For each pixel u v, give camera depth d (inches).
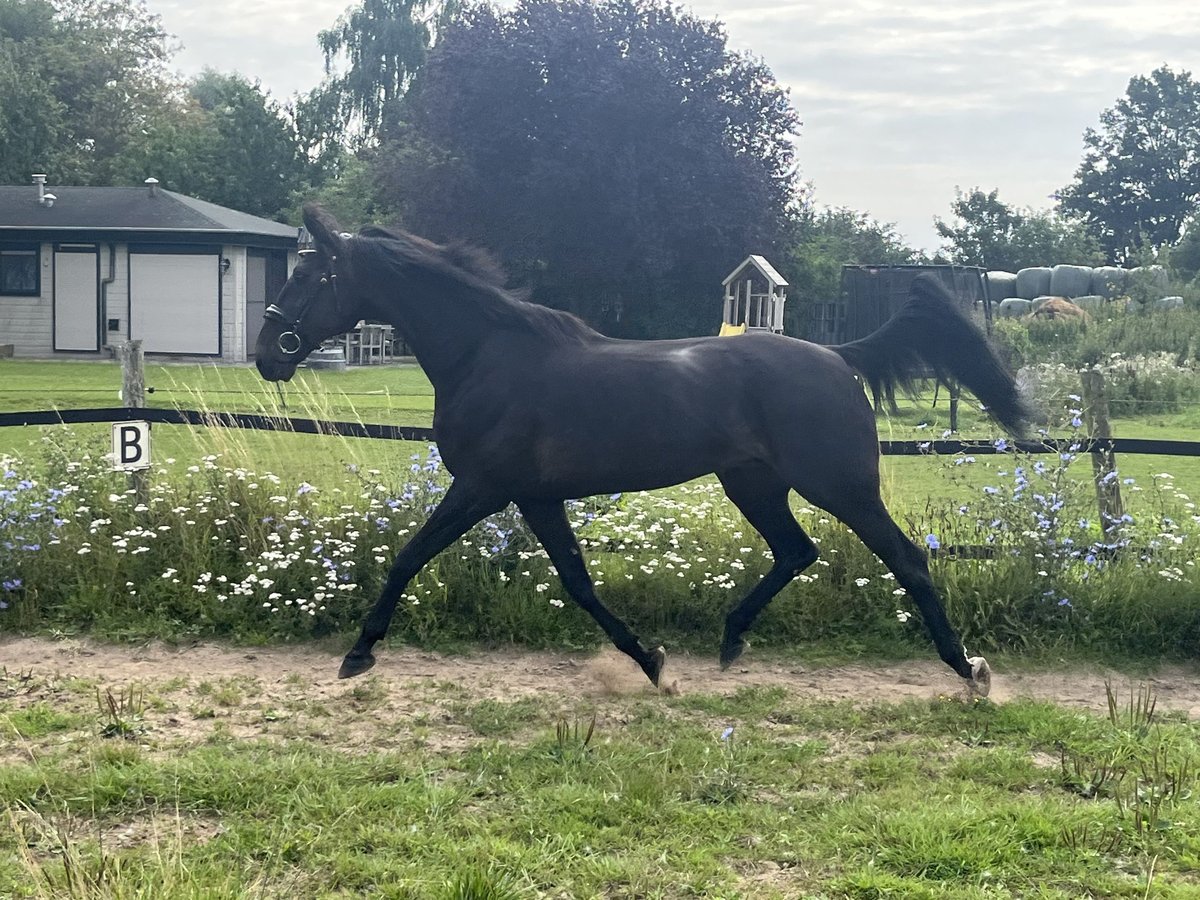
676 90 1424.7
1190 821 154.4
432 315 221.6
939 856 146.1
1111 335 960.3
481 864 142.3
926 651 255.4
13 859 145.0
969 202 1905.8
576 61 1405.0
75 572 273.6
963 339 229.1
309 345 228.8
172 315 1184.2
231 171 1727.4
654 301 1499.8
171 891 130.6
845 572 270.4
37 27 2166.6
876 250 1831.9
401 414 635.5
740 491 233.0
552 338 220.1
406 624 261.6
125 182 1769.2
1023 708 210.1
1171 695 231.3
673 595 265.6
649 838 155.4
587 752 186.1
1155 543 273.0
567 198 1403.8
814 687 233.3
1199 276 1375.5
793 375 216.5
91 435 374.0
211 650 251.8
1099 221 2682.1
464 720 209.6
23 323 1200.2
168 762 177.3
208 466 296.0
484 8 1496.1
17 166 1806.1
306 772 174.4
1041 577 262.2
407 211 1494.8
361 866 144.6
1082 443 283.6
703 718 211.9
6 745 191.0
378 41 2101.4
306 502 290.4
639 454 214.2
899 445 291.1
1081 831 151.8
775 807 167.0
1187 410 709.9
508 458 216.2
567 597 267.3
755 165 1477.6
